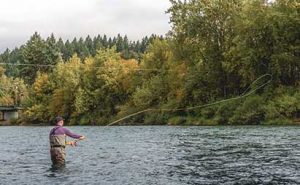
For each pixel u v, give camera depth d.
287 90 55.75
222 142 26.08
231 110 59.50
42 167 16.55
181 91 69.00
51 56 129.25
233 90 65.62
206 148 22.53
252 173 14.02
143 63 82.12
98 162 17.66
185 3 66.88
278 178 13.05
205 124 61.91
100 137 34.72
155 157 18.91
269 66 57.25
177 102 69.25
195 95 66.81
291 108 52.28
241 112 56.72
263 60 58.41
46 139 35.31
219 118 59.75
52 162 16.98
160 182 12.67
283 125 50.25
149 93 74.38
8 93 122.06
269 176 13.41
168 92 73.56
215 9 65.19
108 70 86.81
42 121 97.75
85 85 89.12
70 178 13.73
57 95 94.06
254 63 57.94
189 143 25.98
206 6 65.25
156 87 74.19
